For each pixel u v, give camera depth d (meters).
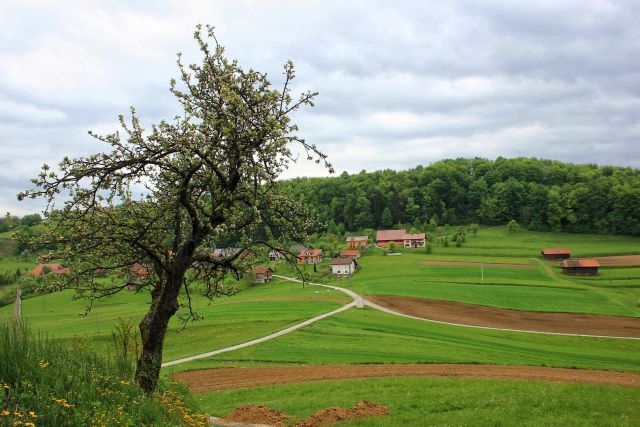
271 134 15.81
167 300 17.39
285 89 16.80
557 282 112.88
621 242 168.75
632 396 23.45
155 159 16.06
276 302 93.50
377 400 22.84
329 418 20.02
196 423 15.35
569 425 17.98
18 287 16.89
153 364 16.73
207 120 15.80
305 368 37.47
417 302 90.81
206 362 43.91
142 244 17.55
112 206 17.39
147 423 12.93
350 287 113.38
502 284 109.81
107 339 57.81
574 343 62.53
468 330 68.44
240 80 16.92
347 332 60.78
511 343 58.81
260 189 17.92
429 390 24.94
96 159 15.41
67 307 107.94
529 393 23.34
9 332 13.16
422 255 165.00
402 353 46.22
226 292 20.09
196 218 17.22
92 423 10.70
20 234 15.90
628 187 180.00
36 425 9.86
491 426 17.98
